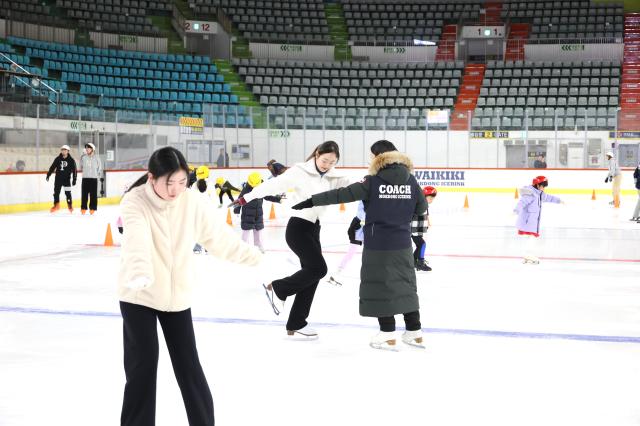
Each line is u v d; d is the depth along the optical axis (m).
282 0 41.03
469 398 4.93
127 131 25.34
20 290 8.97
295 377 5.39
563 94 35.53
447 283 9.70
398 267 6.04
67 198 20.50
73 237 14.77
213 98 34.41
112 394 4.97
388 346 6.16
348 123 30.41
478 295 8.83
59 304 8.08
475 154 30.30
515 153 30.16
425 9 41.75
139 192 3.62
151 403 3.62
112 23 35.72
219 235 3.83
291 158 30.20
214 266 10.97
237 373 5.49
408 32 40.25
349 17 41.56
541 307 8.12
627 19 40.69
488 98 35.09
